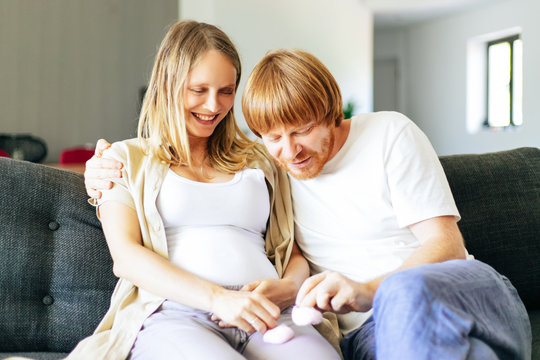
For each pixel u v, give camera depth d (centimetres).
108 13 829
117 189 132
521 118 837
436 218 129
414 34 1007
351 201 139
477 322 93
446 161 177
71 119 806
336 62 806
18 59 766
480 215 170
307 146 130
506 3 840
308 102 124
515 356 101
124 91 845
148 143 141
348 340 134
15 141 603
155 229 131
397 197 133
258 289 123
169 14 871
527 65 808
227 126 150
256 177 146
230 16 718
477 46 912
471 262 110
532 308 172
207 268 129
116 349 121
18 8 763
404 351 88
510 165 178
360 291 111
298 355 112
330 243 142
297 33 768
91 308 145
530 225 171
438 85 966
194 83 135
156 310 127
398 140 136
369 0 826
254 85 128
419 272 96
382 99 1052
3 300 138
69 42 802
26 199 145
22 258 141
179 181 136
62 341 142
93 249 149
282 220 149
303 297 113
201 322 122
